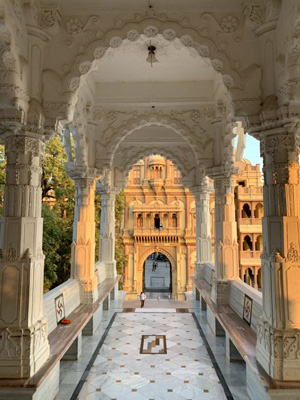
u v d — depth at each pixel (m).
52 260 11.34
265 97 3.90
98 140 7.24
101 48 4.05
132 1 3.94
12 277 3.66
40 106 3.95
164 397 4.40
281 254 3.63
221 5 3.99
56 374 4.39
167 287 27.64
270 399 3.33
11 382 3.40
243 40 4.01
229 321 5.49
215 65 4.04
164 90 6.88
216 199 7.02
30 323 3.67
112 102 6.94
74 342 5.74
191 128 7.07
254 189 18.12
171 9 4.02
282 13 3.63
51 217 11.24
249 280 17.50
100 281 9.55
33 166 3.92
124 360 5.70
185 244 23.28
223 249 6.84
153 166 23.89
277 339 3.46
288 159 3.75
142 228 23.39
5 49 3.44
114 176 10.63
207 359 5.74
